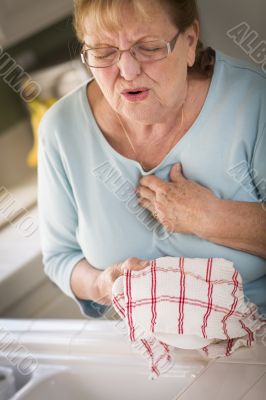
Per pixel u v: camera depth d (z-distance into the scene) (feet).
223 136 3.22
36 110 6.40
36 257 5.79
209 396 2.98
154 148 3.36
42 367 3.73
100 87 3.09
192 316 3.21
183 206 3.34
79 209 3.59
